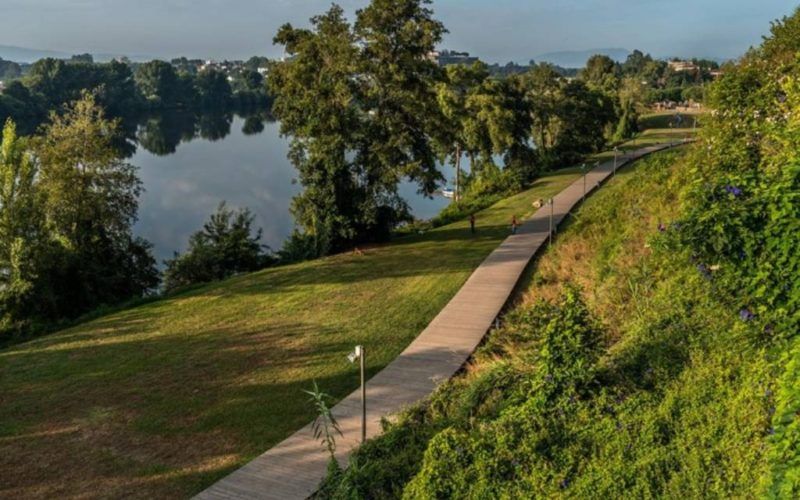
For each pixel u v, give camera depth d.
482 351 16.61
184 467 12.73
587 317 9.48
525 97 59.34
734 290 8.25
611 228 20.91
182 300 24.84
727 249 7.83
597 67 114.75
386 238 33.44
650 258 13.41
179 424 14.58
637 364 9.16
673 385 8.41
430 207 59.81
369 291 24.06
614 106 76.50
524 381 10.29
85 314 27.03
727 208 7.92
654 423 7.74
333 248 31.92
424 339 18.28
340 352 18.22
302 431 13.81
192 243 33.34
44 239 29.05
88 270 30.38
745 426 7.27
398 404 14.52
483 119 52.22
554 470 7.55
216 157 83.38
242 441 13.63
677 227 8.70
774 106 13.31
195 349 19.36
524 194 44.19
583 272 18.77
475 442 8.09
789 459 5.88
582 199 37.59
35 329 24.94
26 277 27.16
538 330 12.67
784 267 7.52
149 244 36.22
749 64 16.98
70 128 32.66
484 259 26.88
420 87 31.98
